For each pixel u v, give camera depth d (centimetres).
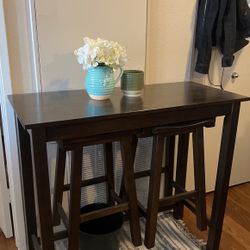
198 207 169
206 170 231
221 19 176
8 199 182
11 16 141
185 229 197
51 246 128
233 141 157
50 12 146
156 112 131
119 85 170
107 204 180
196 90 166
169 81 189
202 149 158
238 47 189
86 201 190
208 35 177
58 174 154
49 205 123
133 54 171
